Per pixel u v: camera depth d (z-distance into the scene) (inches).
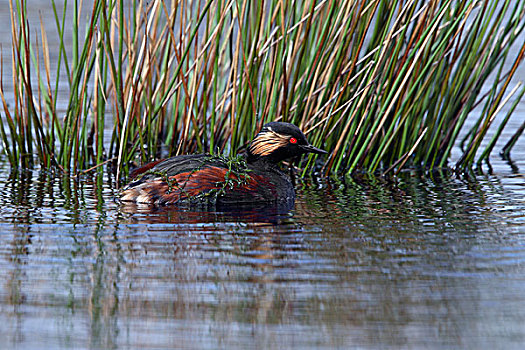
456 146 681.0
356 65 540.4
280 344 251.1
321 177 557.9
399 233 376.2
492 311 275.1
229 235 371.6
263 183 459.2
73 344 252.5
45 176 546.0
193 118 580.1
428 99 595.2
